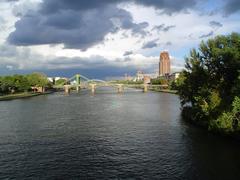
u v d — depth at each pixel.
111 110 135.12
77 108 146.38
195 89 86.31
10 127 90.31
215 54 73.44
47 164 53.31
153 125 90.50
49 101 195.25
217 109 72.56
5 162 54.56
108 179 46.25
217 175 47.06
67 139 72.38
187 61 86.56
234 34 74.62
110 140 70.69
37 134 78.88
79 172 49.31
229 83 74.00
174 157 56.16
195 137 71.06
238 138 64.75
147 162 53.69
